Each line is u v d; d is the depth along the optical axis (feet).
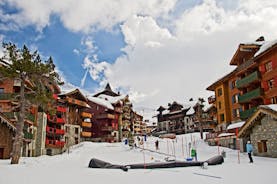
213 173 44.80
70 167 57.00
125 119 297.12
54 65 80.43
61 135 179.32
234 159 78.48
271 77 118.62
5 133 91.76
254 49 138.10
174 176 41.27
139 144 168.45
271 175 41.01
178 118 320.70
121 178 38.83
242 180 36.76
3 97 115.34
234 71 153.99
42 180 35.76
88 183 33.78
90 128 243.81
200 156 99.66
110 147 167.32
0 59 75.31
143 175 42.60
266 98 122.42
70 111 201.87
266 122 82.17
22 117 74.74
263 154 83.51
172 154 111.14
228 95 168.66
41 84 81.51
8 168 52.70
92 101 251.60
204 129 270.46
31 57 76.95
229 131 139.54
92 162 56.49
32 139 127.34
